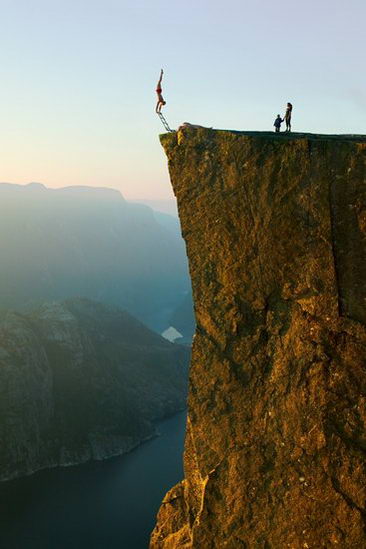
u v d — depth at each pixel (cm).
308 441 1578
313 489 1559
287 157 1633
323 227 1595
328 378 1573
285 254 1644
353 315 1565
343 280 1579
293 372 1619
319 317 1598
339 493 1528
